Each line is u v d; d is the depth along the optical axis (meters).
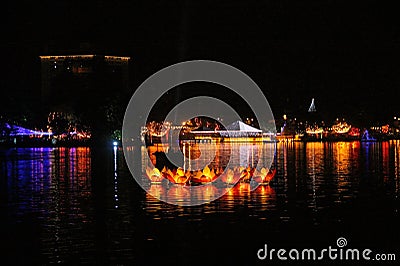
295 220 26.83
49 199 34.91
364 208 30.00
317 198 33.88
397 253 21.42
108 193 37.50
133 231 24.77
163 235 23.95
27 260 20.56
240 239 23.20
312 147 116.19
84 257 20.81
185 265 19.95
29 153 93.00
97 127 134.38
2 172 54.78
